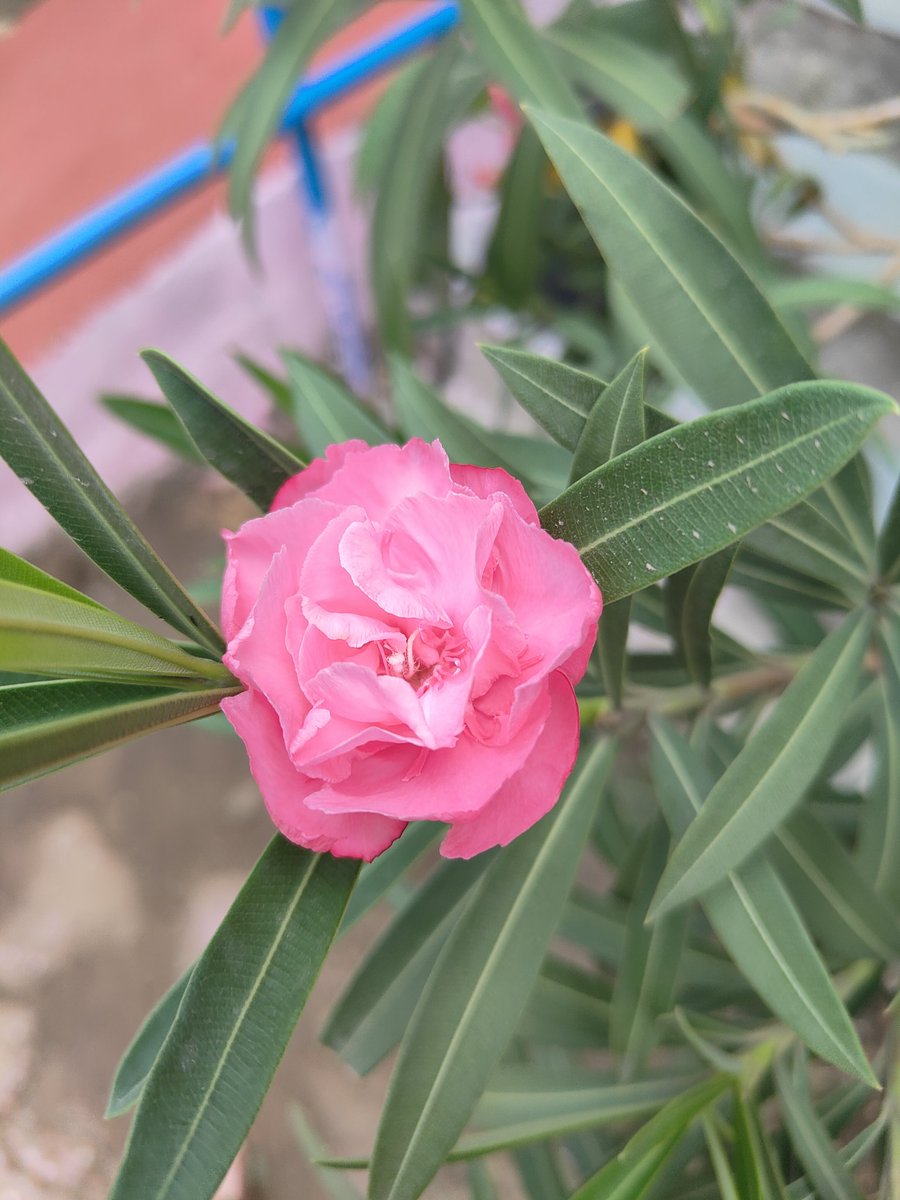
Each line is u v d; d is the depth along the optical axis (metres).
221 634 0.17
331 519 0.15
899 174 0.41
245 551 0.16
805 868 0.24
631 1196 0.20
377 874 0.24
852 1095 0.24
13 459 0.15
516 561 0.15
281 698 0.15
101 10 0.73
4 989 0.56
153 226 0.67
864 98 0.41
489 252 0.39
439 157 0.42
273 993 0.16
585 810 0.21
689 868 0.18
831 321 0.41
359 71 0.43
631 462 0.15
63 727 0.14
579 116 0.27
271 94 0.31
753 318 0.19
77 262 0.44
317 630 0.15
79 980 0.56
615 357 0.40
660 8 0.32
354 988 0.24
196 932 0.56
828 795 0.31
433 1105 0.18
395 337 0.38
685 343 0.19
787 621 0.34
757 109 0.39
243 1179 0.50
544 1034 0.30
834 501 0.21
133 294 0.64
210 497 0.66
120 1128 0.52
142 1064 0.19
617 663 0.20
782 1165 0.25
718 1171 0.20
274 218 0.63
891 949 0.24
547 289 0.49
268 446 0.19
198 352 0.66
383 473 0.16
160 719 0.15
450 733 0.14
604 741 0.22
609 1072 0.26
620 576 0.16
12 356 0.14
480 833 0.15
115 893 0.58
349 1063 0.24
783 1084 0.22
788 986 0.19
